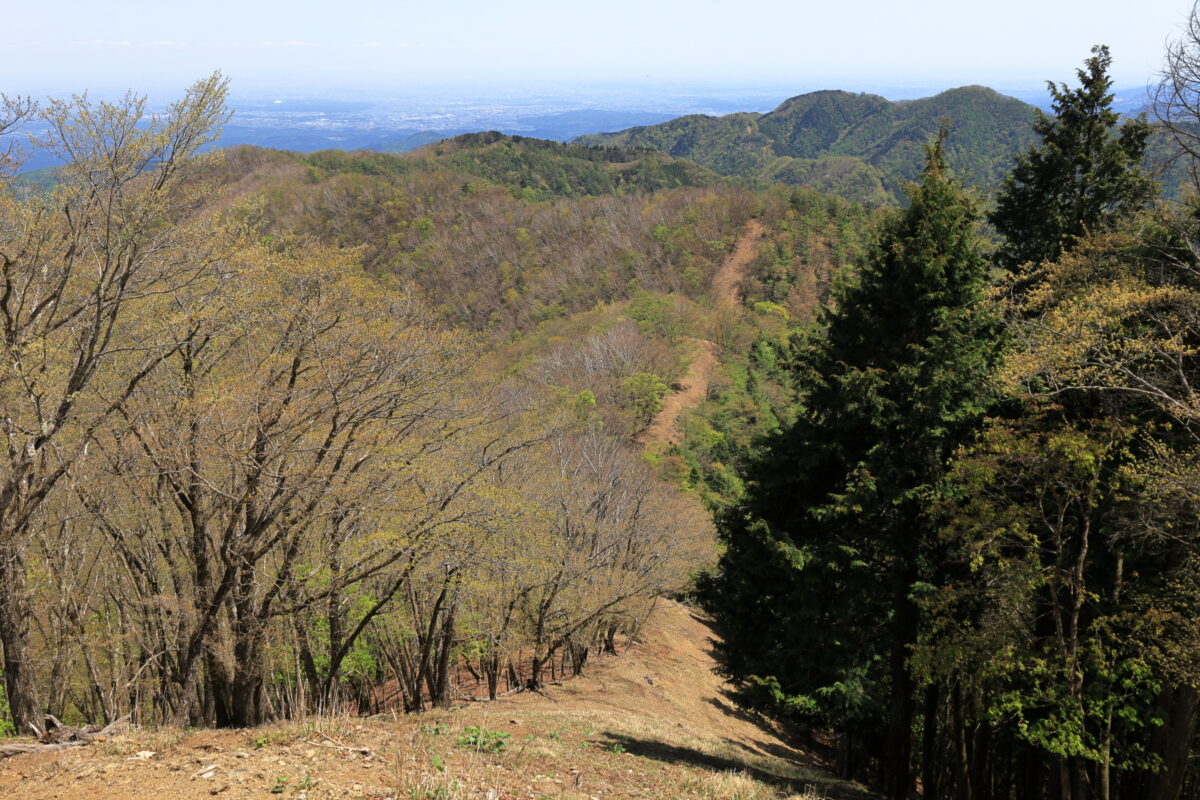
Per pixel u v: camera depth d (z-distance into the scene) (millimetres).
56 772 7445
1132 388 10609
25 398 11602
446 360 15172
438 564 14852
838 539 13672
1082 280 13125
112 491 13344
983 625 12273
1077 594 11555
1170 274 12781
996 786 22438
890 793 14086
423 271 103938
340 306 12523
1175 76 11648
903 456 13570
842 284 14992
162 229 11383
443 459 14719
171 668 18125
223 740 8633
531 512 17438
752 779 11883
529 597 21562
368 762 7832
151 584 15648
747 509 15102
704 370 74562
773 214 119125
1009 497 12742
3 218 10539
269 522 11828
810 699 13266
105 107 10469
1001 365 13469
